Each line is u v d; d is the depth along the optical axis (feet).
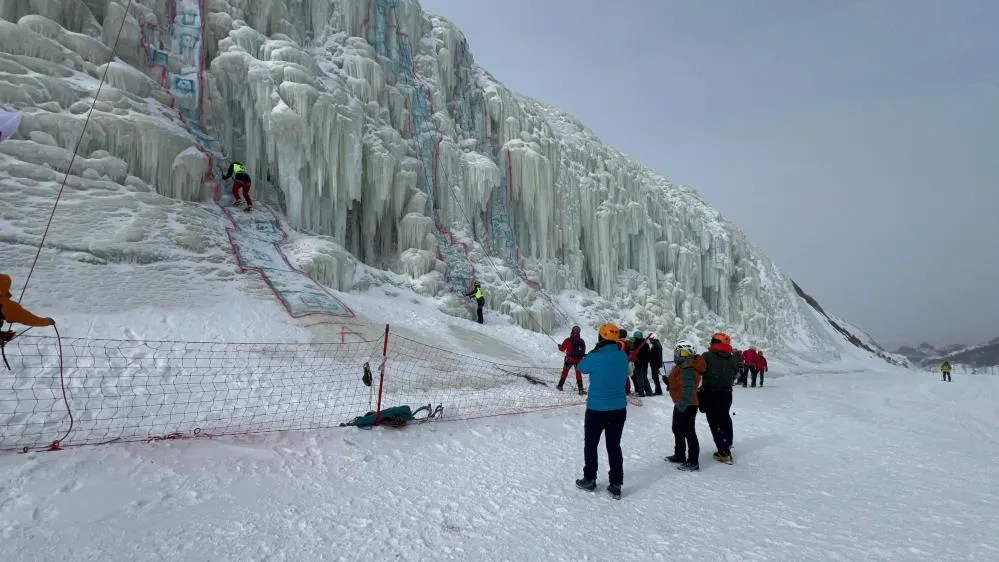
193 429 17.65
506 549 10.68
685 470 17.34
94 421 17.51
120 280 32.68
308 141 49.98
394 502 13.10
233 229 44.34
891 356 248.52
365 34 66.74
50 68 38.96
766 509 13.38
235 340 30.66
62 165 36.52
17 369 20.68
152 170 41.98
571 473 16.58
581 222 88.99
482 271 65.72
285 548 10.31
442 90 74.69
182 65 50.98
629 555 10.52
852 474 17.01
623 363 15.12
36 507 11.30
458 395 28.02
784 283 156.35
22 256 30.19
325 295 42.04
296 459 15.67
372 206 58.70
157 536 10.49
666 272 108.78
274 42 52.85
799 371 106.52
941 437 23.58
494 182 71.51
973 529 11.94
